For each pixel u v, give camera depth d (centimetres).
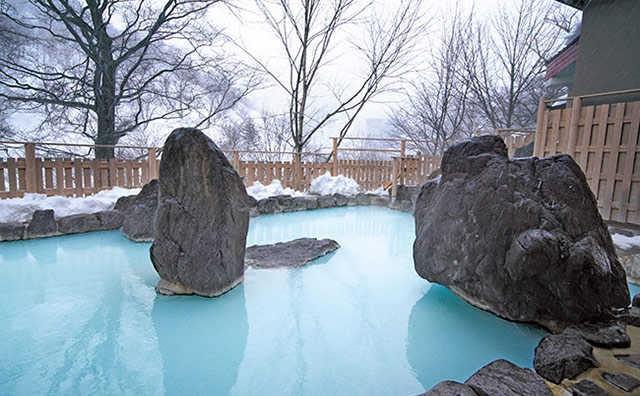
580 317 219
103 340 228
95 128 1114
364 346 228
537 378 164
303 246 454
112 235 502
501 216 246
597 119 479
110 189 633
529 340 232
